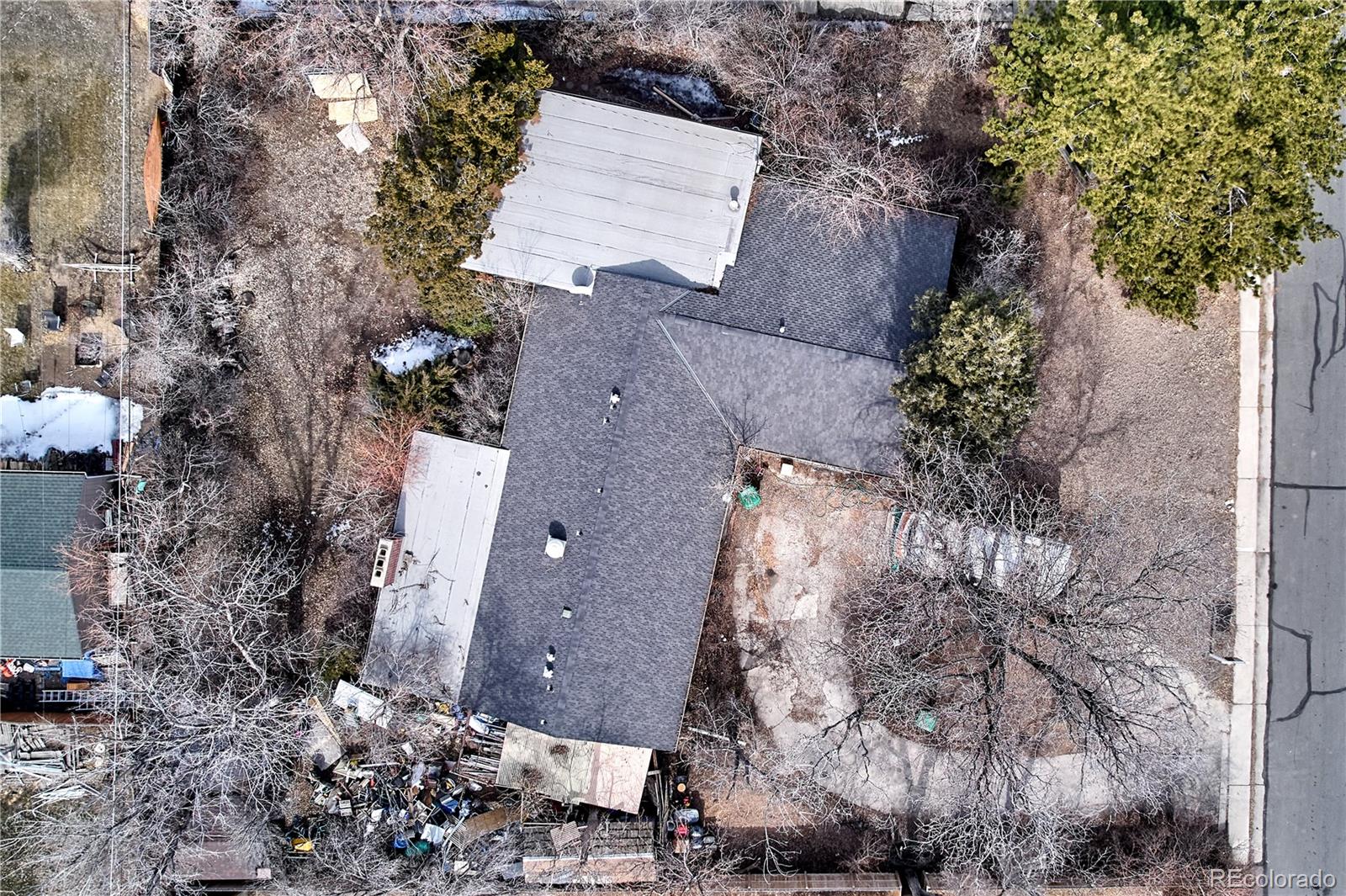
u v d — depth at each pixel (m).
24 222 24.88
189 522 24.84
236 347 25.45
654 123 23.81
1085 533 23.47
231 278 25.38
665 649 23.86
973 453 22.53
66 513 23.28
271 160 25.38
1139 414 25.61
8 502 23.27
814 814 25.83
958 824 23.91
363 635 24.98
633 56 25.28
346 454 25.53
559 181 23.69
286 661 25.02
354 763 24.97
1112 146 20.69
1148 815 25.72
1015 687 25.55
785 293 23.67
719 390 23.67
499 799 25.12
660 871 24.67
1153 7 21.38
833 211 23.78
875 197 23.91
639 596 23.75
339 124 25.25
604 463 23.55
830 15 25.42
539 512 23.88
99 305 24.94
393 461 24.80
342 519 25.41
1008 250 24.16
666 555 23.86
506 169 22.75
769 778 25.59
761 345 23.30
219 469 25.27
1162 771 25.14
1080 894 25.12
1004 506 23.80
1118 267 22.27
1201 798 25.86
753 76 24.52
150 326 24.64
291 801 24.94
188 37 24.28
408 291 25.48
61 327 24.91
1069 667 23.23
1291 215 20.42
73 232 24.89
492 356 25.14
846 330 23.53
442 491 24.28
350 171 25.44
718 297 23.64
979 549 22.95
